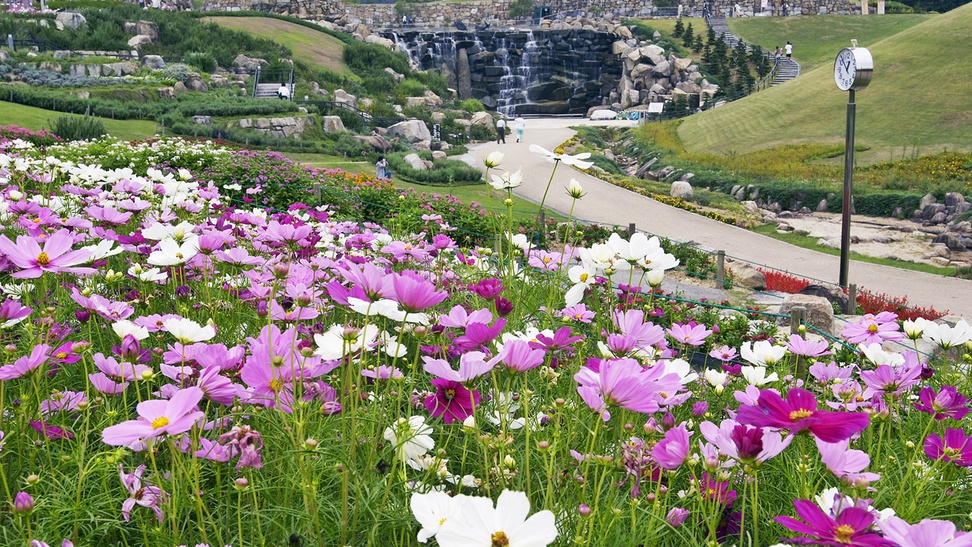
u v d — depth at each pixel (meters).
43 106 33.25
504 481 1.75
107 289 3.22
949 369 3.49
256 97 44.50
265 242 3.71
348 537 1.66
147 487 1.73
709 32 70.31
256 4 73.94
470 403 1.83
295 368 1.76
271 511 1.72
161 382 2.42
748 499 2.04
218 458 1.68
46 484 1.87
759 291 13.45
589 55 67.06
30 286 2.73
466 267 3.97
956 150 31.84
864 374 2.22
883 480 2.06
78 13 48.72
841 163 33.16
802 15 84.94
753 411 1.45
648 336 2.13
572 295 2.71
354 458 1.66
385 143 38.34
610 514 1.71
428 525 1.33
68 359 2.20
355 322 2.32
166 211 4.14
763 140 39.28
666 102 59.06
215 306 2.88
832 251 22.77
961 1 94.81
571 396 2.27
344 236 4.72
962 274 19.89
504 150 41.62
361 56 58.62
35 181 6.24
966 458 1.95
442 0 98.31
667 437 1.67
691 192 29.56
